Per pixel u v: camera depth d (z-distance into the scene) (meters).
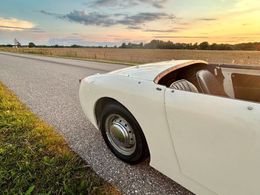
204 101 1.44
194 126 1.46
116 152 2.42
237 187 1.29
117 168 2.28
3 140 2.79
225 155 1.31
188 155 1.57
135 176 2.15
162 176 2.14
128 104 2.00
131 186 2.01
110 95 2.21
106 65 13.33
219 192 1.42
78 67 11.83
